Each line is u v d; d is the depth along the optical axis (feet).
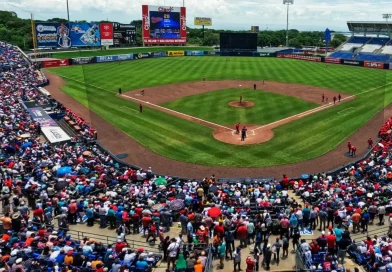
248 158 140.67
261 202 90.53
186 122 184.34
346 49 486.79
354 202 93.04
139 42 563.89
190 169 132.05
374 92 252.21
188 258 70.23
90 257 68.03
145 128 176.04
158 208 93.15
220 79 305.53
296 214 81.87
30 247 68.64
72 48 495.41
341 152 145.59
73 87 274.57
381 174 113.19
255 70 357.20
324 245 73.46
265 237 75.92
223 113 198.90
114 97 240.32
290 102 222.89
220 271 70.59
